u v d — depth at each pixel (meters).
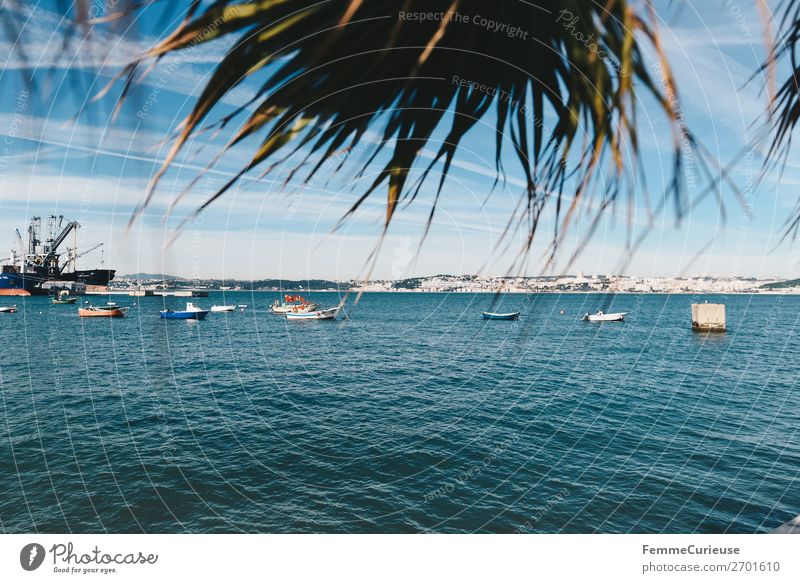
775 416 13.30
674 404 14.65
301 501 8.29
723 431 11.98
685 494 8.52
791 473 9.38
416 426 12.30
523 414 13.43
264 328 39.16
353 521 7.69
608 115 0.71
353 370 20.11
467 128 0.85
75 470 9.43
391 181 0.83
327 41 0.71
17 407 14.12
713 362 22.78
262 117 0.71
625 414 13.48
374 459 10.08
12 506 8.09
